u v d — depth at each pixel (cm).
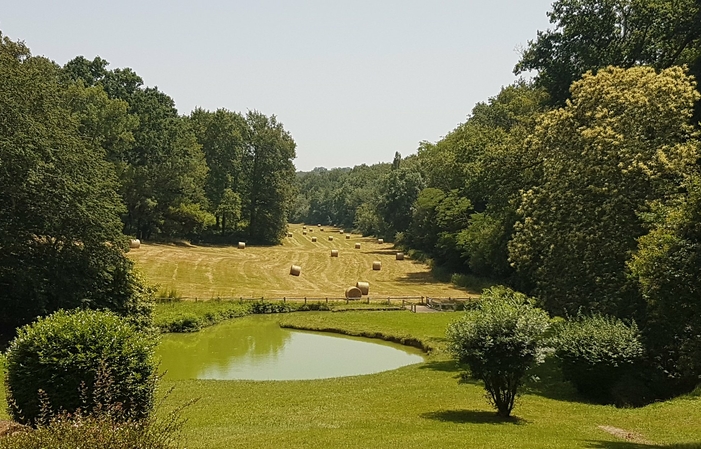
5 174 2798
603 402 1939
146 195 7481
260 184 9988
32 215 2964
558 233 2509
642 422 1531
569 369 2000
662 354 1980
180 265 5975
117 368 1098
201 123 9806
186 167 7938
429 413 1620
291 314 4291
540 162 3080
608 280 2300
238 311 4225
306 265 6869
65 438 669
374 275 6412
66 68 7900
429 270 6838
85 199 3086
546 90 4166
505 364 1531
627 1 3688
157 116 7969
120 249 3231
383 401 1834
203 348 3155
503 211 3944
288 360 2873
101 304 2975
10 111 2906
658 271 1573
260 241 9944
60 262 3012
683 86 2394
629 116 2400
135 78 8550
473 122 8606
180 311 3894
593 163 2389
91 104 6738
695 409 1620
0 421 959
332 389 2094
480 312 1622
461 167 6606
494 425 1450
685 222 1516
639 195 2253
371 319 4016
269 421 1519
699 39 3525
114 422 741
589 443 1253
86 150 3297
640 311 2144
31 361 1082
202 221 8238
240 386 2166
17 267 2861
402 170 9869
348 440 1230
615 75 2612
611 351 1930
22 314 2953
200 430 1390
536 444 1215
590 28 3762
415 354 3061
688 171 2164
